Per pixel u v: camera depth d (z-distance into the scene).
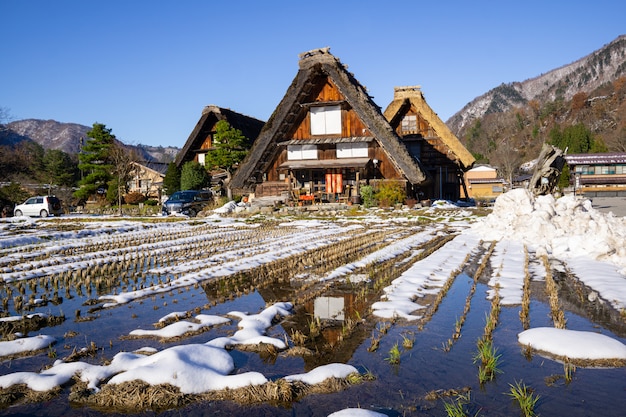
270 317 6.38
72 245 14.75
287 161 30.09
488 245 12.72
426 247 12.81
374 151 28.77
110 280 9.41
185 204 29.88
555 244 11.66
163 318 6.40
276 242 14.62
